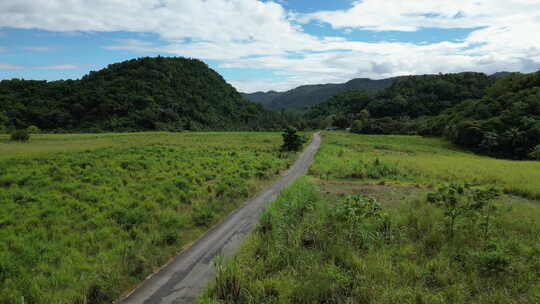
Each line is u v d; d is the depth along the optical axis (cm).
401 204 1220
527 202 1374
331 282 619
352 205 903
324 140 6669
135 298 655
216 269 720
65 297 625
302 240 856
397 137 8281
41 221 997
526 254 726
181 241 965
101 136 6016
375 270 657
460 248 755
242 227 1097
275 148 4253
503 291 581
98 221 1017
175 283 716
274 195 1603
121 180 1620
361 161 2766
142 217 1085
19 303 592
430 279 632
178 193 1445
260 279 662
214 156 2822
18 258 754
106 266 738
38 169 1759
